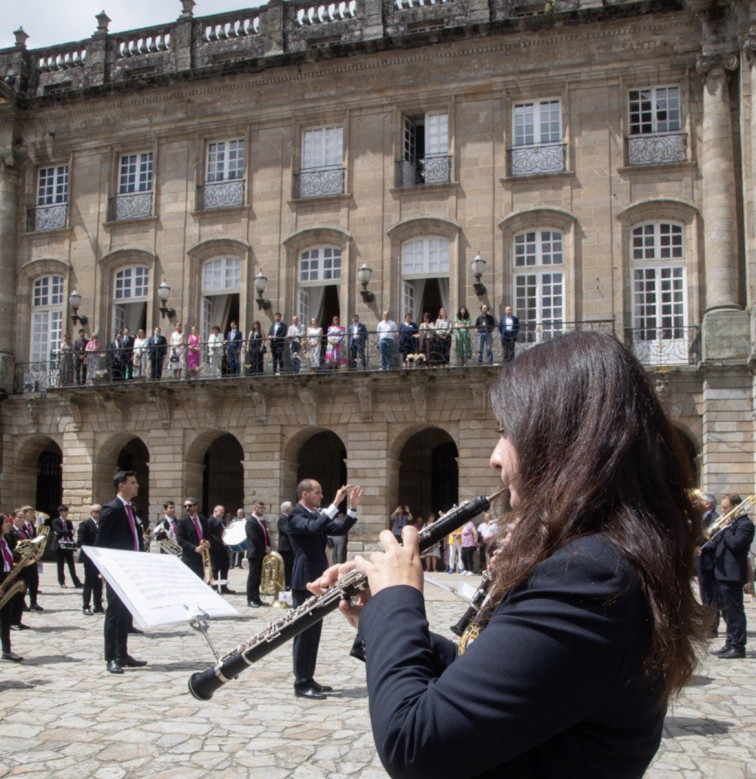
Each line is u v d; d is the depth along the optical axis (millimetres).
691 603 1914
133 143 34312
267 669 11234
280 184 32281
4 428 34031
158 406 31922
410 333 29125
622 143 29047
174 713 8656
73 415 32969
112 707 8930
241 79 32781
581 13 29047
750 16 26953
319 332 30328
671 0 28344
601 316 28641
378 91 31422
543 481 1951
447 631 13953
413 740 1682
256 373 30609
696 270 28016
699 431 26859
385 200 31062
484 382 28266
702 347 27125
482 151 30312
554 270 29500
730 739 7781
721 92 27609
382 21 31453
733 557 12445
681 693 2223
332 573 2650
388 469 29344
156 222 33562
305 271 31906
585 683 1670
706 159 27750
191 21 34000
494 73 30328
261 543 18734
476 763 1662
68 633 14516
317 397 30172
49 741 7629
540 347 2176
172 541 16500
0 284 34812
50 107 35125
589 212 29141
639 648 1747
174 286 33062
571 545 1817
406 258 30828
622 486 1893
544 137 30141
